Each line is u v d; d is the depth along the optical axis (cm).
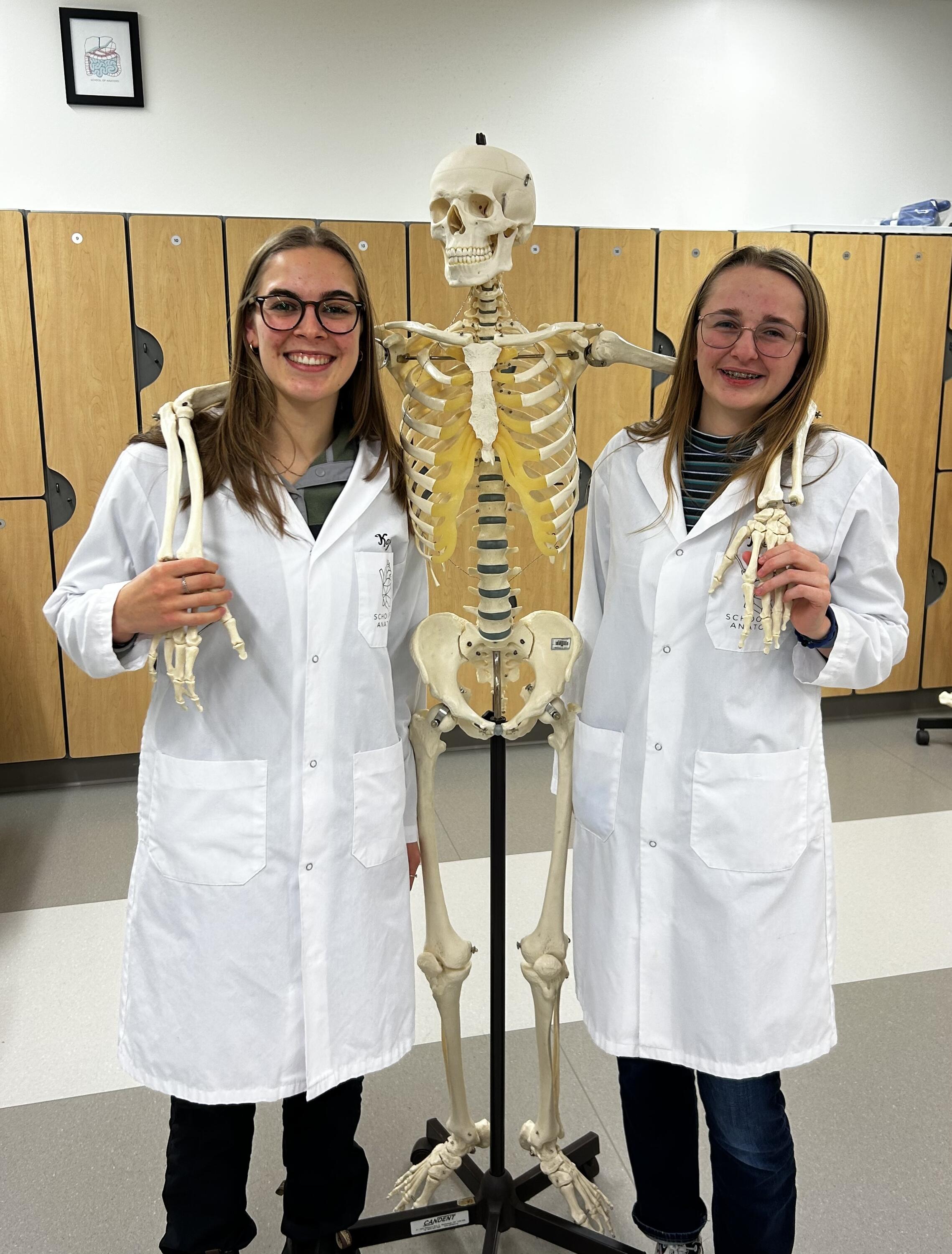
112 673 135
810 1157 198
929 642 458
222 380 369
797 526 140
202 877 138
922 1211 185
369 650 144
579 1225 176
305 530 139
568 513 157
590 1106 217
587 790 160
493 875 170
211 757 138
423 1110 216
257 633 137
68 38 380
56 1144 204
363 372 144
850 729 449
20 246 346
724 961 144
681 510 148
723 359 138
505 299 154
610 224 441
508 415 150
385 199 420
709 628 144
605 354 155
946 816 353
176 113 396
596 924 159
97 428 365
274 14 395
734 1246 151
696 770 145
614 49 425
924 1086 219
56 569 373
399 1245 185
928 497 439
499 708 168
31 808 372
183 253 357
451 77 414
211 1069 140
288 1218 161
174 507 128
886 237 407
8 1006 249
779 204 455
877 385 422
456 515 156
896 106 455
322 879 141
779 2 433
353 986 146
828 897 150
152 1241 180
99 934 281
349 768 143
